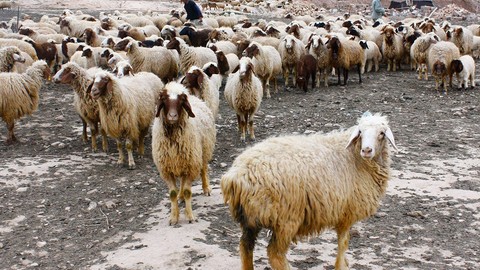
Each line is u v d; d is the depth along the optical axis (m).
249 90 11.35
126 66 12.28
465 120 13.51
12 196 8.45
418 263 6.16
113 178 9.29
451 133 12.30
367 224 7.34
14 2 44.22
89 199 8.27
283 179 5.07
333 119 13.56
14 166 9.86
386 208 7.91
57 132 12.39
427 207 7.94
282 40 17.98
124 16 30.38
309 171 5.20
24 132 12.32
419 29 25.25
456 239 6.91
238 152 10.92
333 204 5.30
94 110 10.57
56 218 7.62
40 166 9.88
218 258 6.06
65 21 25.30
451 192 8.55
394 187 8.77
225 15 38.44
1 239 6.95
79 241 6.86
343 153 5.59
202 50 15.80
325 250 6.48
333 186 5.30
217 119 13.68
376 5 35.03
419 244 6.73
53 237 7.00
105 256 6.32
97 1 46.50
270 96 16.27
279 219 5.09
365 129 5.50
